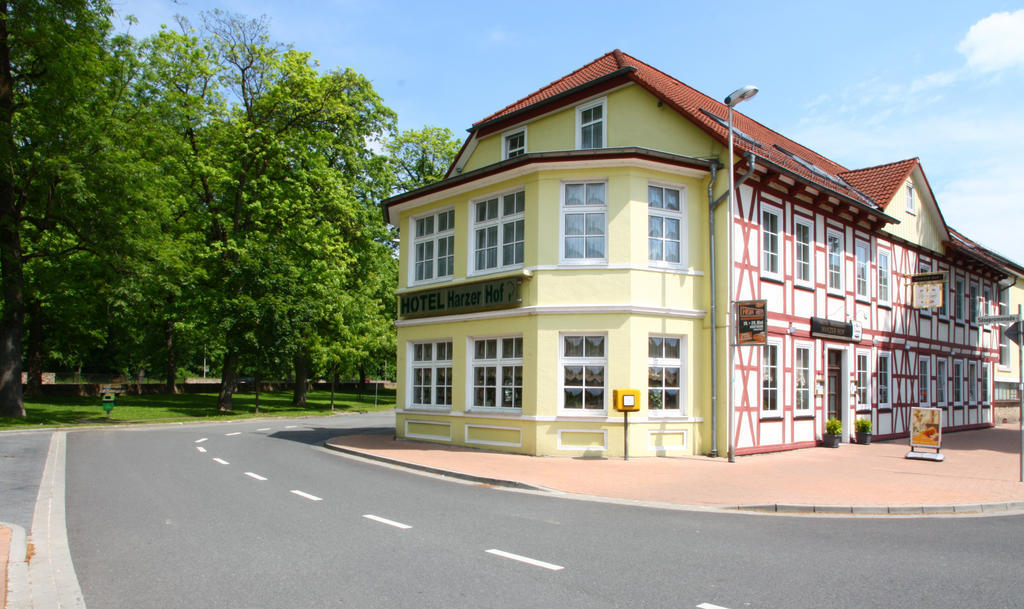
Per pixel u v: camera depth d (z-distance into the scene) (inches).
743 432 634.8
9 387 893.2
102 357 2020.2
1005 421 1255.5
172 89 1114.7
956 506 390.9
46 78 868.6
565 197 624.4
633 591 221.3
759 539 304.3
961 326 1098.7
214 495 389.4
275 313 1107.3
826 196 743.7
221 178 1122.7
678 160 617.9
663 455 604.1
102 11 882.1
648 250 618.2
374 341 1398.9
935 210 1021.2
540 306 608.7
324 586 222.4
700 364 630.5
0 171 797.2
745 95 574.9
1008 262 1310.3
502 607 203.6
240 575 234.4
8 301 889.5
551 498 412.2
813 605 209.8
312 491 411.8
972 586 232.7
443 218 724.7
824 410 750.5
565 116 741.9
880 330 868.0
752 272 657.0
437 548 275.1
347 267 1320.1
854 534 320.2
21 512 337.7
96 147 845.8
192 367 2508.6
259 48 1195.9
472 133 829.8
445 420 689.0
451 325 693.9
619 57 735.7
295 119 1219.2
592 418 594.6
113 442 679.7
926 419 626.2
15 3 800.9
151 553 262.5
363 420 1169.4
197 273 1080.8
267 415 1219.2
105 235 880.9
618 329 597.0
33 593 214.5
